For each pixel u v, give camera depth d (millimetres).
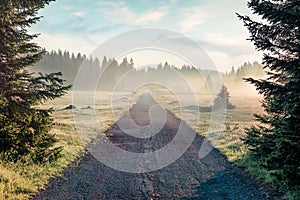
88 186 8266
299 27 7270
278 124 7688
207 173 9875
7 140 8898
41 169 9078
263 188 8125
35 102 9633
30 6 9164
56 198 7230
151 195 7711
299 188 7102
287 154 6742
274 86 7465
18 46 9281
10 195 6984
